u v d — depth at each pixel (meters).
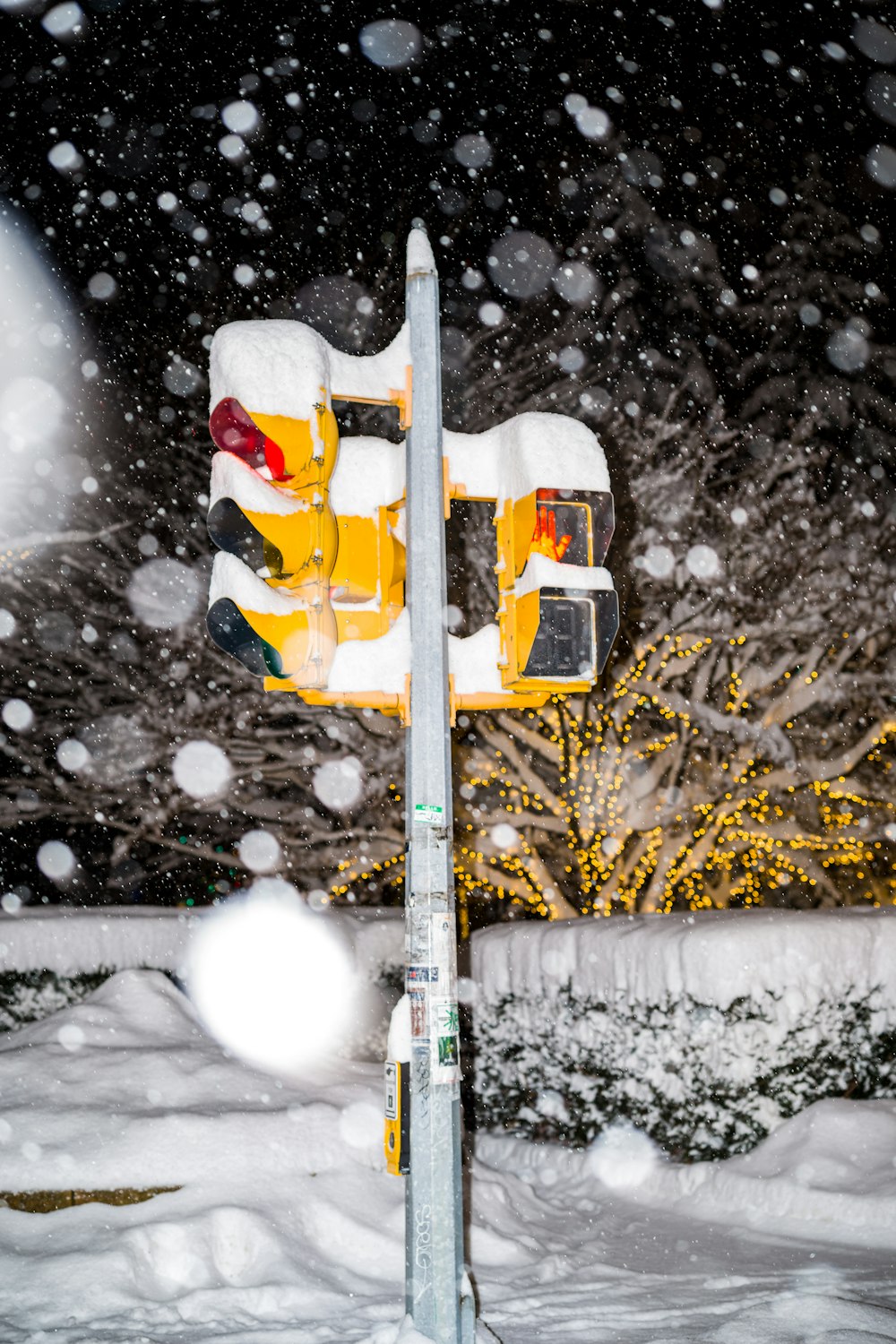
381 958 12.72
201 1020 8.68
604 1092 9.45
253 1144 7.02
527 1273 6.91
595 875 14.68
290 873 17.11
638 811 14.55
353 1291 6.27
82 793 16.84
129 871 20.12
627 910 14.52
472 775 15.25
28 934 11.47
